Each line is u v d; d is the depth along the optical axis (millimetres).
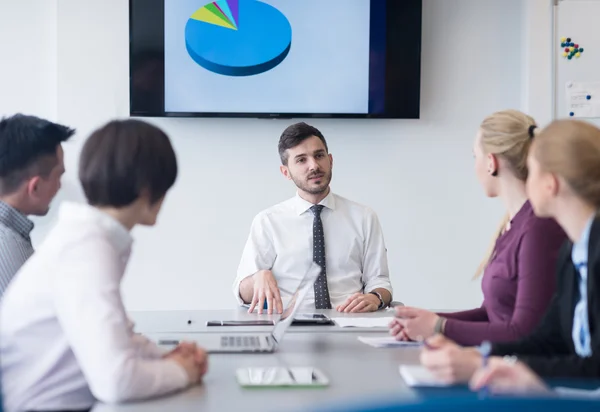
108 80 3850
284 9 3852
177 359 1439
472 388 1249
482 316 2289
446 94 3994
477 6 3992
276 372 1528
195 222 3902
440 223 4000
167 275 3896
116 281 1351
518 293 1907
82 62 3834
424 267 3996
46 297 1358
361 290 3119
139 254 3885
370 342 1952
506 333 1844
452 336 1904
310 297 2979
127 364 1282
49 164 2078
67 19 3826
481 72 4000
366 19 3879
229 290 3912
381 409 744
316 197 3119
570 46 3891
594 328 1430
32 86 3895
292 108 3871
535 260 1884
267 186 3926
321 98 3875
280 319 2086
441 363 1354
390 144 3973
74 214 1417
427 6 3973
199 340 1984
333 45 3869
